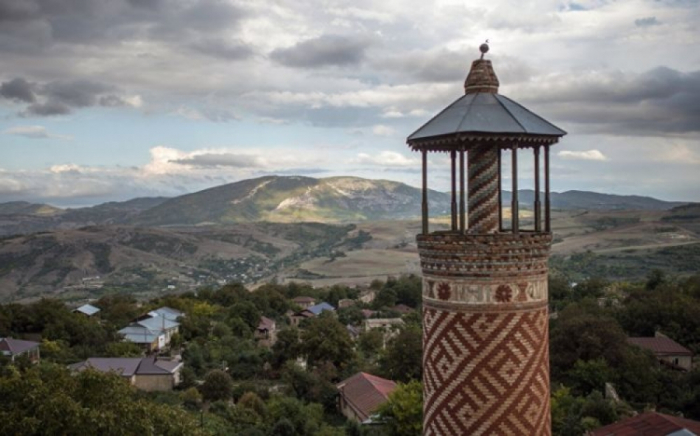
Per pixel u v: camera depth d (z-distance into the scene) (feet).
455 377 65.16
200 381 390.42
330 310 644.69
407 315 592.19
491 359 64.13
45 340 443.32
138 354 443.32
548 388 67.41
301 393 355.15
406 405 242.37
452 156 71.61
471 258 64.28
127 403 161.89
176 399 340.80
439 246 65.62
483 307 64.39
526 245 64.23
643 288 526.98
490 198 70.33
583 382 316.81
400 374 353.72
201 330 519.60
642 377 314.96
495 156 70.38
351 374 386.11
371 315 626.64
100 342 465.06
